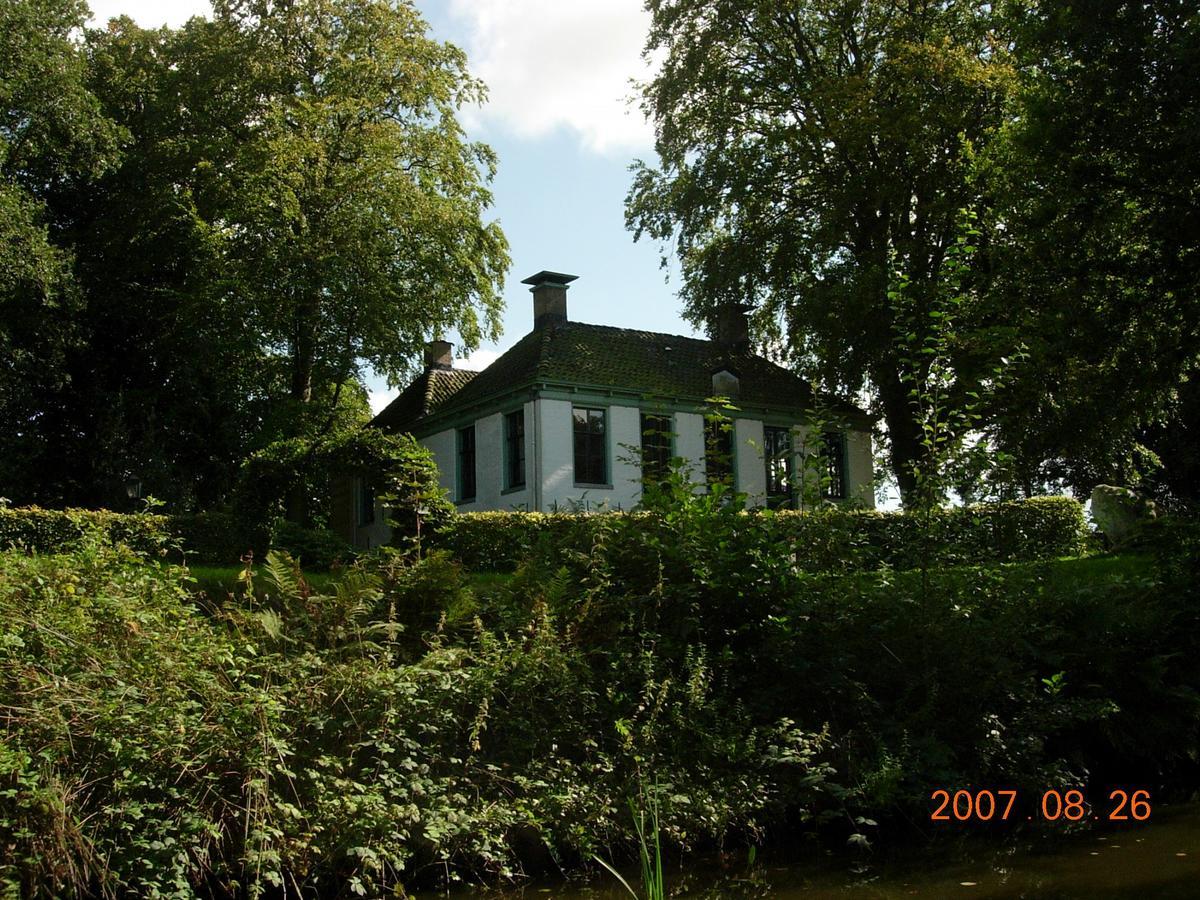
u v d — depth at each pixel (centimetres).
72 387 3128
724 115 2802
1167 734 886
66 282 2731
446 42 2970
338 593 798
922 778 755
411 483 1453
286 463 1825
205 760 589
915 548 852
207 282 2786
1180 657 928
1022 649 833
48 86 2755
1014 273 2088
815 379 2703
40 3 2941
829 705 801
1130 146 1847
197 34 2920
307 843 589
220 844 573
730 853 707
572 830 659
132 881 536
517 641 782
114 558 765
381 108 2908
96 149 2892
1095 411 1983
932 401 852
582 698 738
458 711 706
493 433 2652
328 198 2695
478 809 654
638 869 668
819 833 752
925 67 2403
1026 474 1967
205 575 1304
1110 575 1010
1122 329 1958
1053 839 744
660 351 2844
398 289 2850
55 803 514
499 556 1684
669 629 814
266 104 2817
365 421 3481
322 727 641
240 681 662
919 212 2542
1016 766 789
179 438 3203
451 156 2930
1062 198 1956
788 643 802
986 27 2497
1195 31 1694
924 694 809
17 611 643
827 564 870
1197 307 1875
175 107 2912
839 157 2684
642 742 719
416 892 620
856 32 2733
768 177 2802
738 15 2725
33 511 1691
